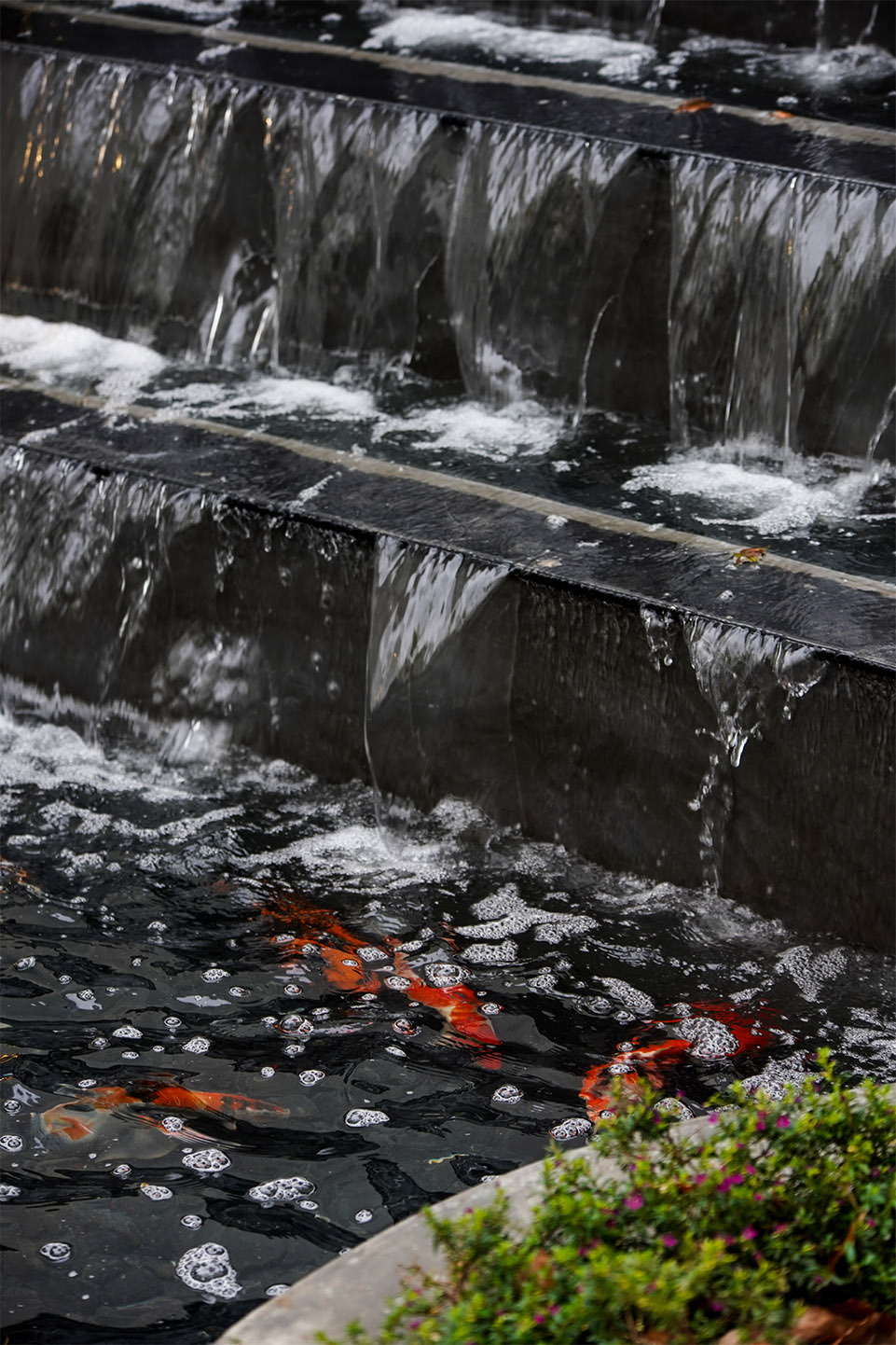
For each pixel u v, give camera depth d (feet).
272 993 19.22
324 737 23.98
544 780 22.08
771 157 27.12
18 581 25.90
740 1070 17.87
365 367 31.14
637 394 28.58
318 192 30.58
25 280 34.53
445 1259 11.76
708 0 34.71
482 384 29.94
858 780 19.31
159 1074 17.78
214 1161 16.39
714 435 27.76
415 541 22.22
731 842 20.71
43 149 33.58
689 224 27.02
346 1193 15.97
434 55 34.01
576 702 21.30
